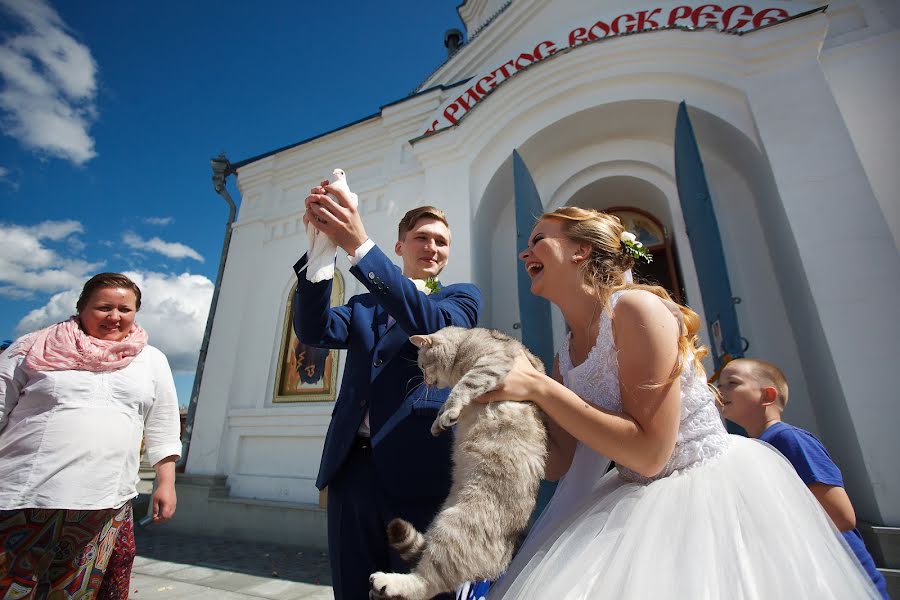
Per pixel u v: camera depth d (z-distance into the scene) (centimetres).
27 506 222
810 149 442
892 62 471
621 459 130
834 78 490
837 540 128
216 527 630
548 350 540
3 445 232
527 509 138
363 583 163
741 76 494
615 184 618
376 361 186
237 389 716
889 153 449
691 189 491
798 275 430
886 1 493
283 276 748
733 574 111
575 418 133
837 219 414
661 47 531
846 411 372
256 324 742
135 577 455
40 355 244
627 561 118
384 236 668
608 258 169
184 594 405
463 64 739
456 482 144
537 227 183
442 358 165
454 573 120
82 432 238
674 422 129
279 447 655
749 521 123
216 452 685
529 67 574
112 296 270
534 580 125
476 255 573
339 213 162
